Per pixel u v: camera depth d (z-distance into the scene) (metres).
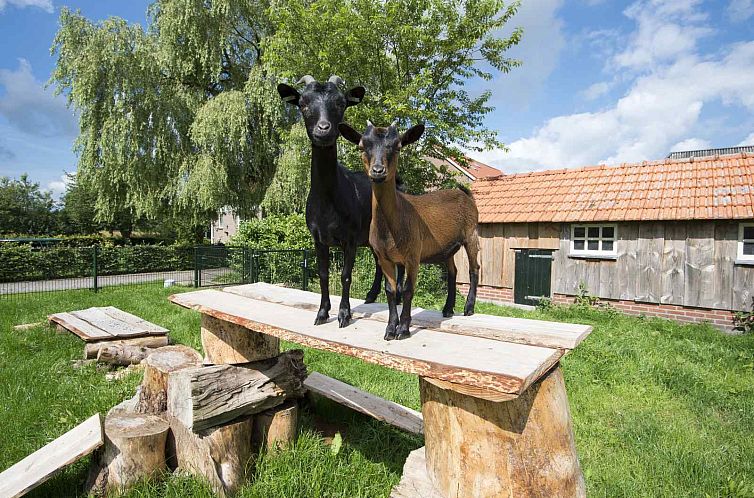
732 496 2.81
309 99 2.63
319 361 5.38
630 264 8.95
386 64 11.44
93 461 2.93
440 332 2.58
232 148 14.83
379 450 3.36
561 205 9.98
